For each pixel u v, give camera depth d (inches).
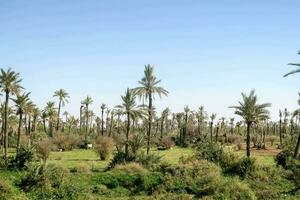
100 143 2551.7
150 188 1659.7
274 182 1739.7
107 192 1622.8
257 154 2989.7
